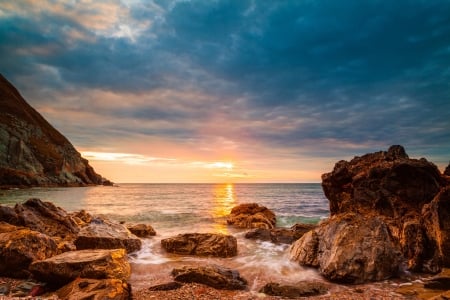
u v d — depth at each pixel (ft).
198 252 54.03
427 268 42.42
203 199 226.58
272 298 33.68
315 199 230.07
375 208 66.39
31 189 297.33
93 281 32.42
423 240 44.75
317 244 48.52
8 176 302.45
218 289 36.45
